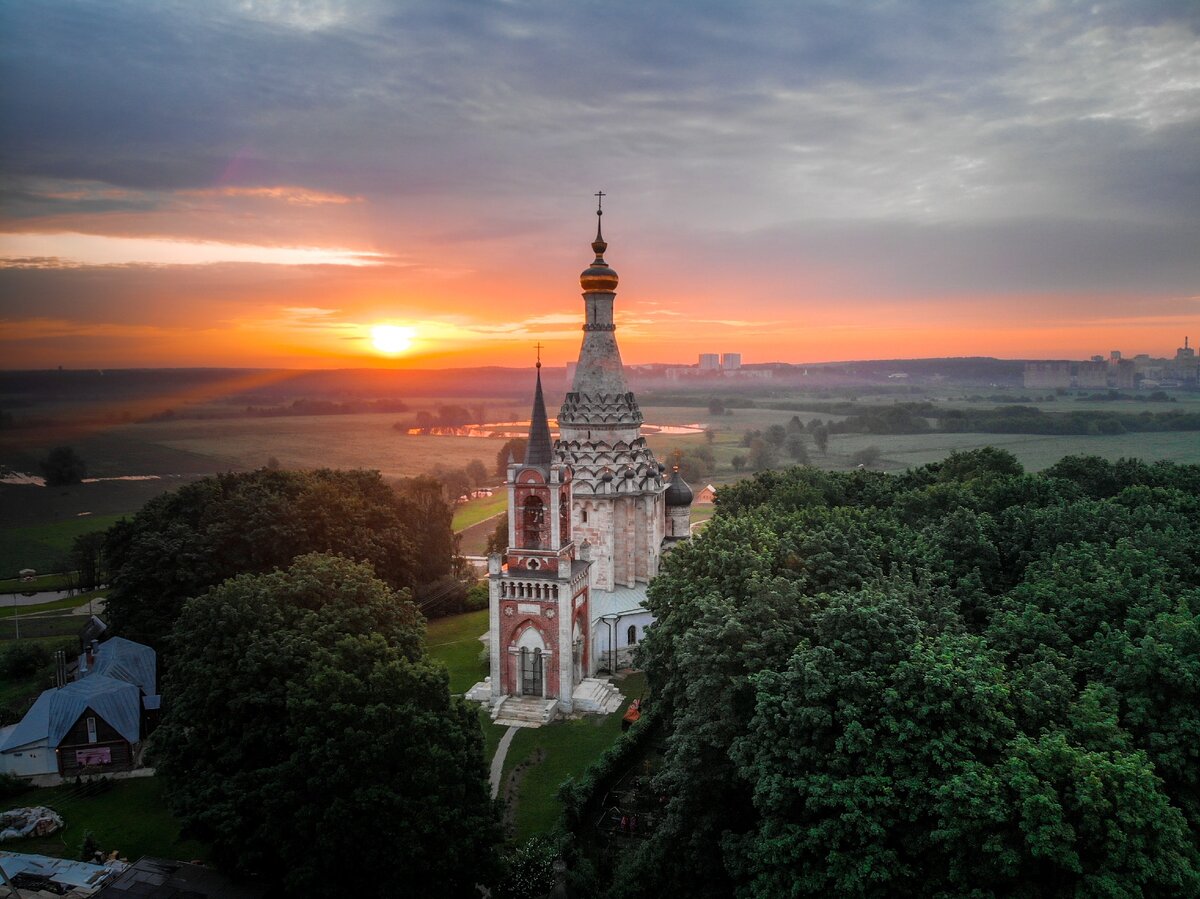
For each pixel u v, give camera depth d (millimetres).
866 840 44969
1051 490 100625
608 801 72000
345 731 54906
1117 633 54219
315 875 54062
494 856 58000
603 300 107062
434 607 130000
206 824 57656
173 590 98438
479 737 62688
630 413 108750
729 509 122188
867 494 118250
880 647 52219
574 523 106562
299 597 71750
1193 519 87438
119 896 56281
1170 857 40969
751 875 52156
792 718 49125
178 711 62406
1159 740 47281
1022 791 41438
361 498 125562
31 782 76938
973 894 42219
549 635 90625
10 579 116000
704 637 58438
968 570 74438
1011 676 52656
